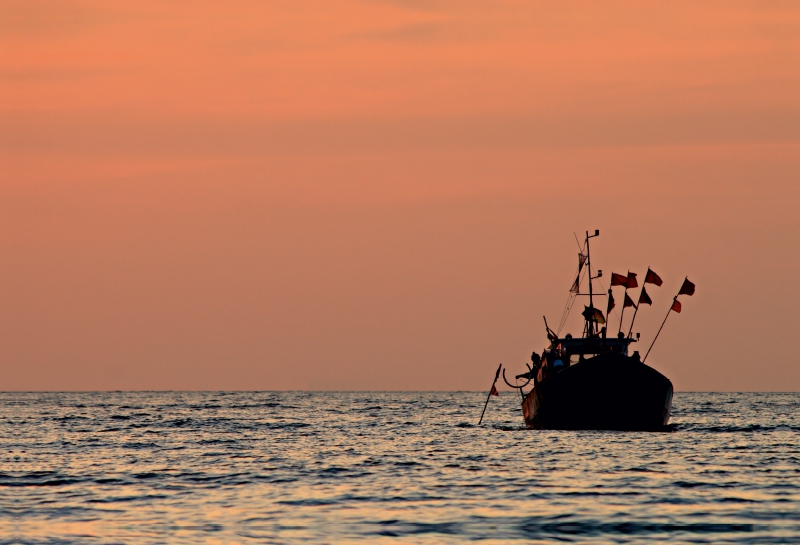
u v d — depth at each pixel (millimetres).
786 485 156000
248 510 135125
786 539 114812
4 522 126875
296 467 186000
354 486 158000
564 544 112750
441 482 161625
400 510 134375
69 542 114062
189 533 119188
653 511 132375
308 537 116875
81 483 163875
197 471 180375
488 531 119812
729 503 138625
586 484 157375
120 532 119875
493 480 163250
